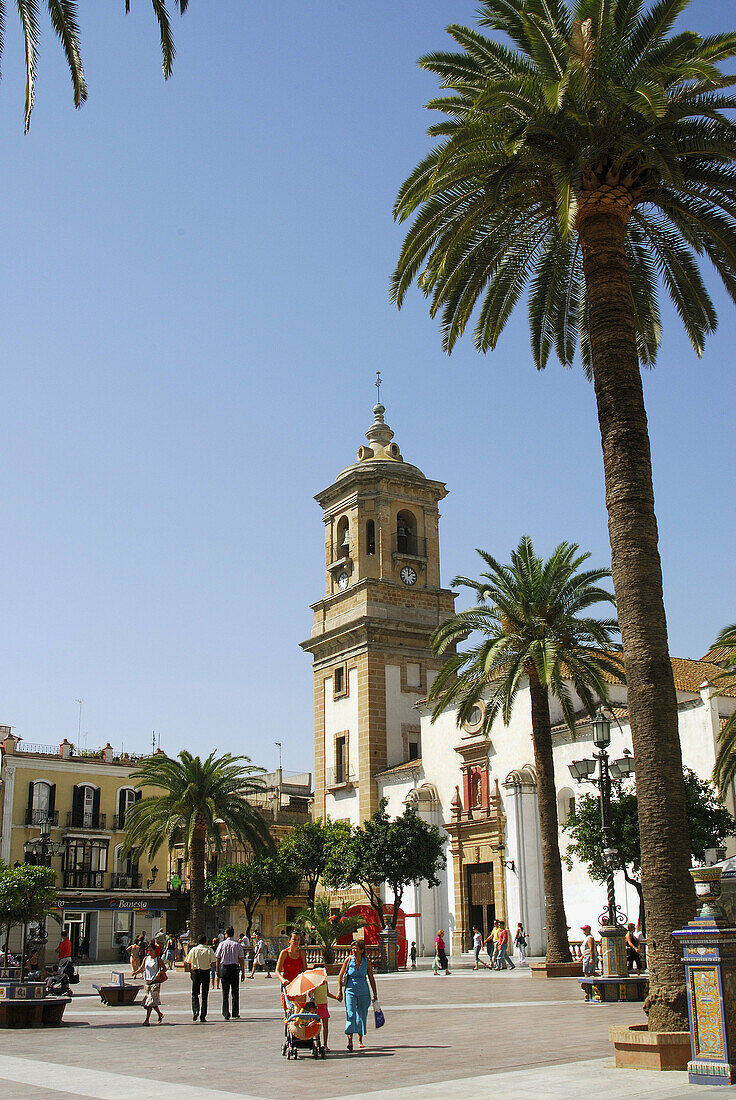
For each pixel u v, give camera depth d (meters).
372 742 60.59
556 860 35.16
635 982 24.12
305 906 76.00
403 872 47.69
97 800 76.38
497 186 18.20
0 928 50.19
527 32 18.22
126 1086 12.96
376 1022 17.14
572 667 37.19
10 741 73.81
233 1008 24.11
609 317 17.31
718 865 13.62
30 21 13.14
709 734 40.06
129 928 74.06
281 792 86.88
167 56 14.22
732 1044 11.64
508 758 50.44
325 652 66.00
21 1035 20.70
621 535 16.20
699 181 18.55
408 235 20.92
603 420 16.94
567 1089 11.64
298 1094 12.00
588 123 17.17
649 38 18.27
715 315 21.84
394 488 65.88
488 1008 24.05
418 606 64.56
